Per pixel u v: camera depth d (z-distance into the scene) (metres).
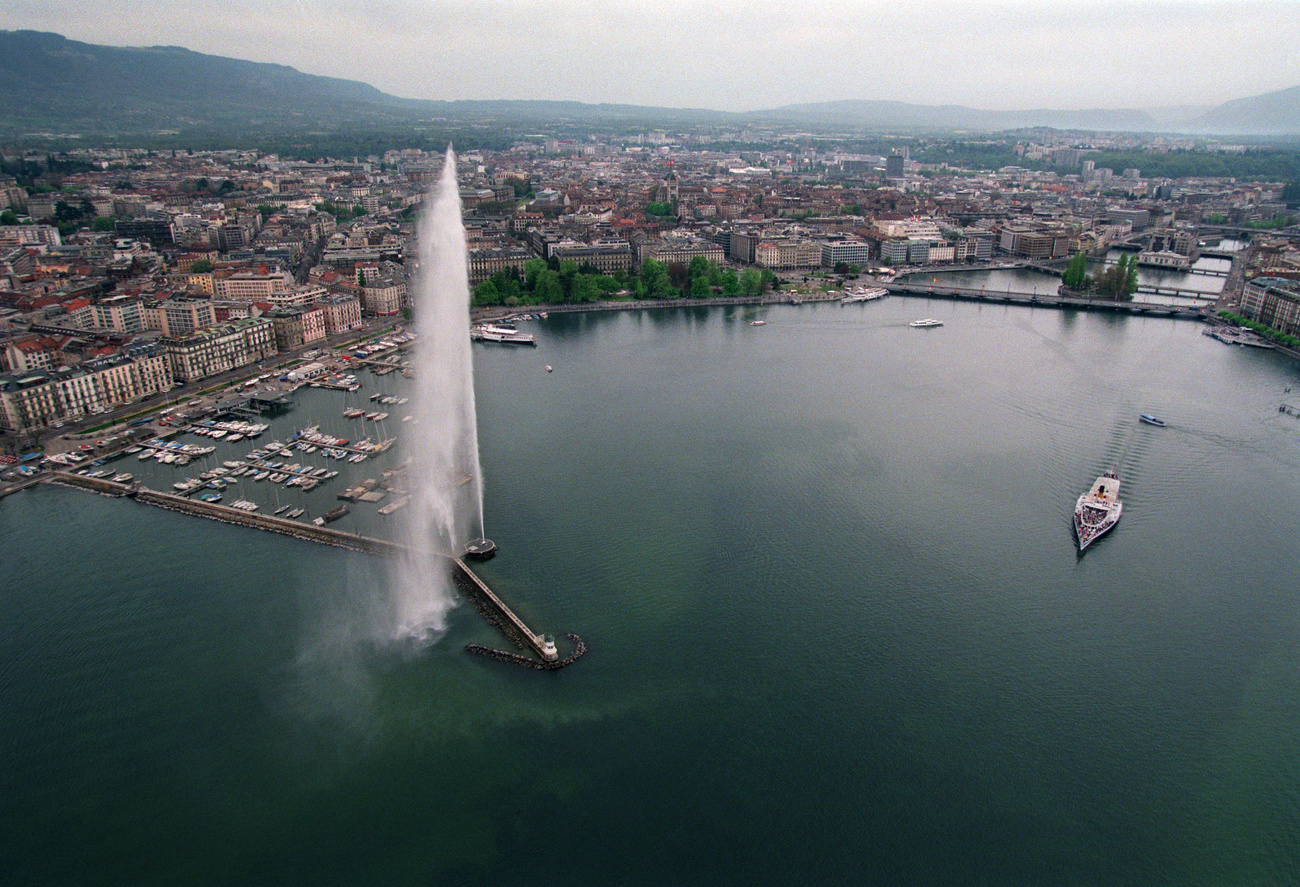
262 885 193.25
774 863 199.12
